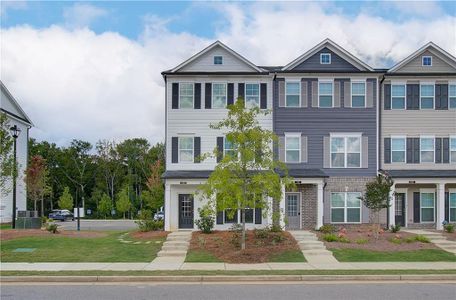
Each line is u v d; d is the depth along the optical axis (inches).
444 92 1230.9
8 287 555.5
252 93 1212.5
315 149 1203.9
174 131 1203.2
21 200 1753.2
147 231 1098.1
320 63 1219.9
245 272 637.3
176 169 1197.7
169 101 1208.2
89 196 3085.6
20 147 1768.0
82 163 3080.7
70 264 711.1
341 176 1197.7
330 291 528.4
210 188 816.3
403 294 511.5
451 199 1220.5
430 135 1224.2
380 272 640.4
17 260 743.7
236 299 480.1
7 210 1635.1
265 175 828.6
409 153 1219.9
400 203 1225.4
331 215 1190.3
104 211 2573.8
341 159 1202.6
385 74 1213.7
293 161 1200.2
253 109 858.1
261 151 837.2
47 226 1146.7
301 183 1133.1
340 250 842.8
